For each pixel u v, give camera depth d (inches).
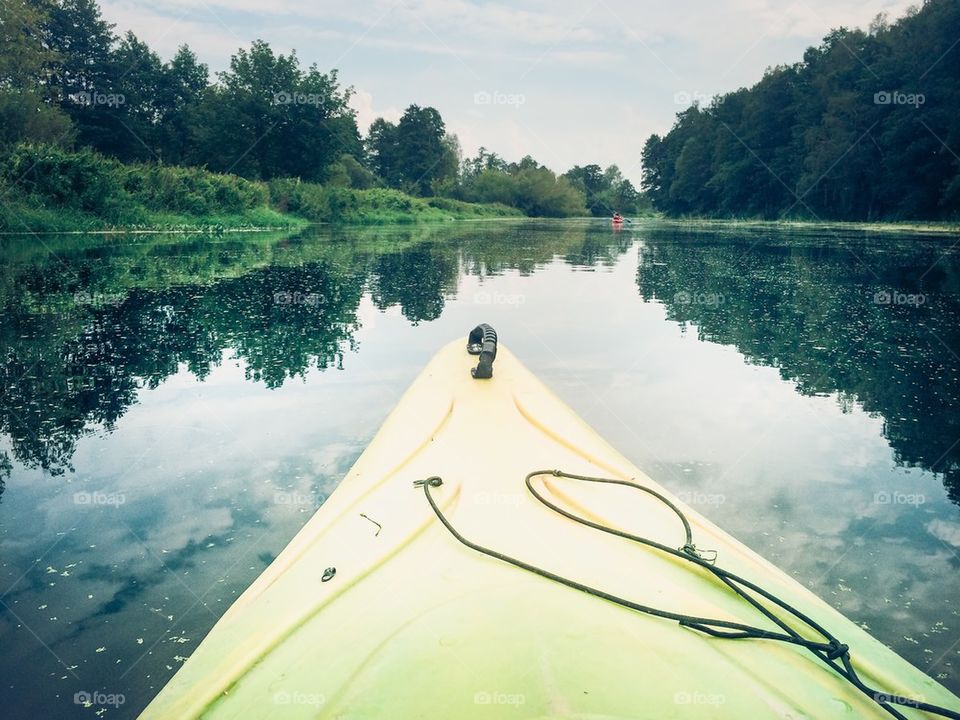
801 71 1365.7
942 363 192.4
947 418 144.6
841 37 1282.0
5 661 69.2
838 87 1117.7
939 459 121.8
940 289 338.6
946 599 79.4
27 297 279.3
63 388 163.0
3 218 537.6
